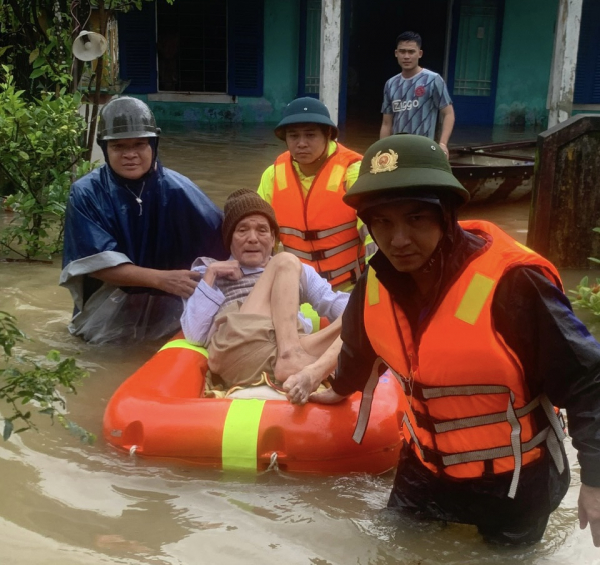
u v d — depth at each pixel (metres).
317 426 3.00
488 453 2.31
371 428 3.01
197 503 2.77
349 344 2.58
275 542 2.52
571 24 11.93
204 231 4.46
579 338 2.04
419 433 2.46
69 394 3.68
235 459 3.01
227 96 15.73
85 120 7.00
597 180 6.03
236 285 3.92
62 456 3.09
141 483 2.91
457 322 2.14
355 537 2.55
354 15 19.05
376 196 2.03
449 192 2.06
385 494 2.87
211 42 15.59
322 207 4.47
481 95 16.12
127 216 4.35
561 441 2.30
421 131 7.16
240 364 3.50
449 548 2.47
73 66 6.95
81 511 2.70
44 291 5.24
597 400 2.04
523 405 2.23
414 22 18.36
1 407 3.45
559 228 6.06
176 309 4.59
